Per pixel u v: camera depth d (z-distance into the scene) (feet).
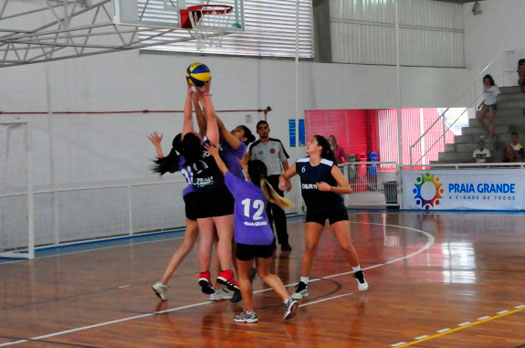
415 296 29.89
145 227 59.16
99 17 56.90
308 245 30.35
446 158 75.51
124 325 26.81
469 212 63.52
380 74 80.33
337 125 78.38
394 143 83.76
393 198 69.51
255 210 25.66
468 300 28.71
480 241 45.50
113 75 58.49
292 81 72.43
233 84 67.26
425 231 51.72
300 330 25.03
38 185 53.62
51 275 39.42
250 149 45.29
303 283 30.50
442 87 86.17
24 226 50.52
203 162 28.63
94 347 23.81
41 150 54.03
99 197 56.24
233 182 26.07
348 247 30.86
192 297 31.65
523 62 77.00
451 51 87.61
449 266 36.88
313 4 75.15
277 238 48.67
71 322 27.68
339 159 77.97
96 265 42.45
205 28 43.57
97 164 57.52
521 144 72.74
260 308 28.81
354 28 78.59
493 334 23.39
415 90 83.46
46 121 54.39
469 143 74.95
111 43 57.88
